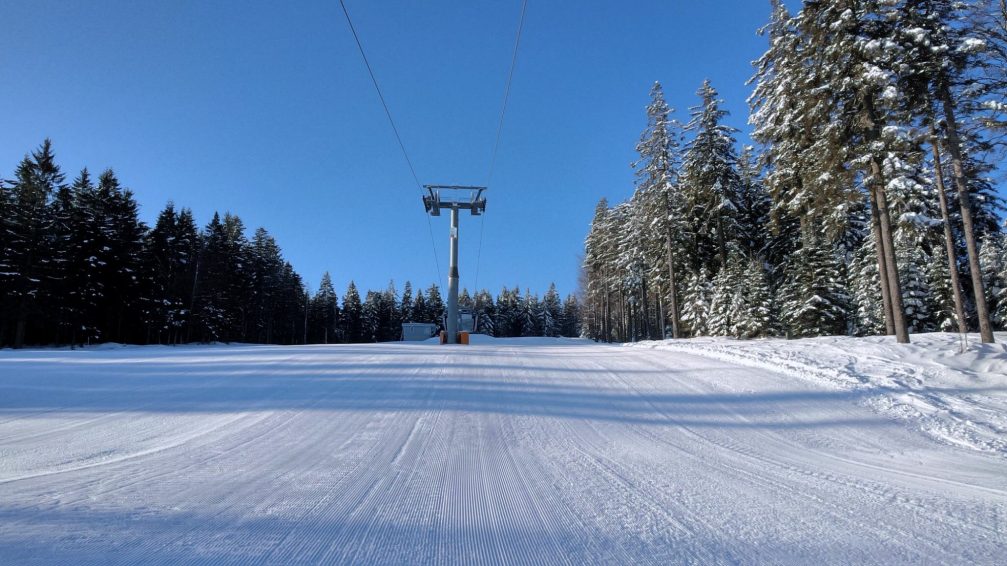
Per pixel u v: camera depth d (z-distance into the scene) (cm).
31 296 3497
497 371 1441
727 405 1022
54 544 389
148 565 357
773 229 2470
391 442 750
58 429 827
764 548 393
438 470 613
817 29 1753
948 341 1589
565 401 1062
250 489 532
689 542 404
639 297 5300
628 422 900
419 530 427
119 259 3969
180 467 618
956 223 2780
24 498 497
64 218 3803
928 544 400
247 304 5759
